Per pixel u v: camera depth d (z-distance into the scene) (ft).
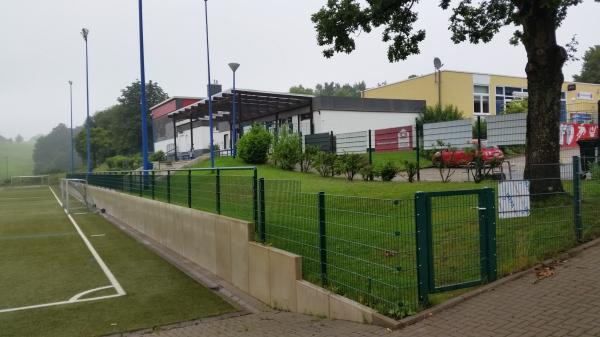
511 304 17.01
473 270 19.72
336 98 109.91
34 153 511.40
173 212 41.78
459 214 19.13
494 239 19.30
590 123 65.10
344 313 18.76
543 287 18.13
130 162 161.79
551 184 27.30
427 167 64.59
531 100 30.68
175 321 22.50
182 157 142.51
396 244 19.40
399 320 16.67
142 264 36.37
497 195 21.86
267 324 20.34
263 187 26.04
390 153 83.82
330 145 78.38
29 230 58.29
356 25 36.78
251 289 26.50
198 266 35.17
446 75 124.98
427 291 17.57
